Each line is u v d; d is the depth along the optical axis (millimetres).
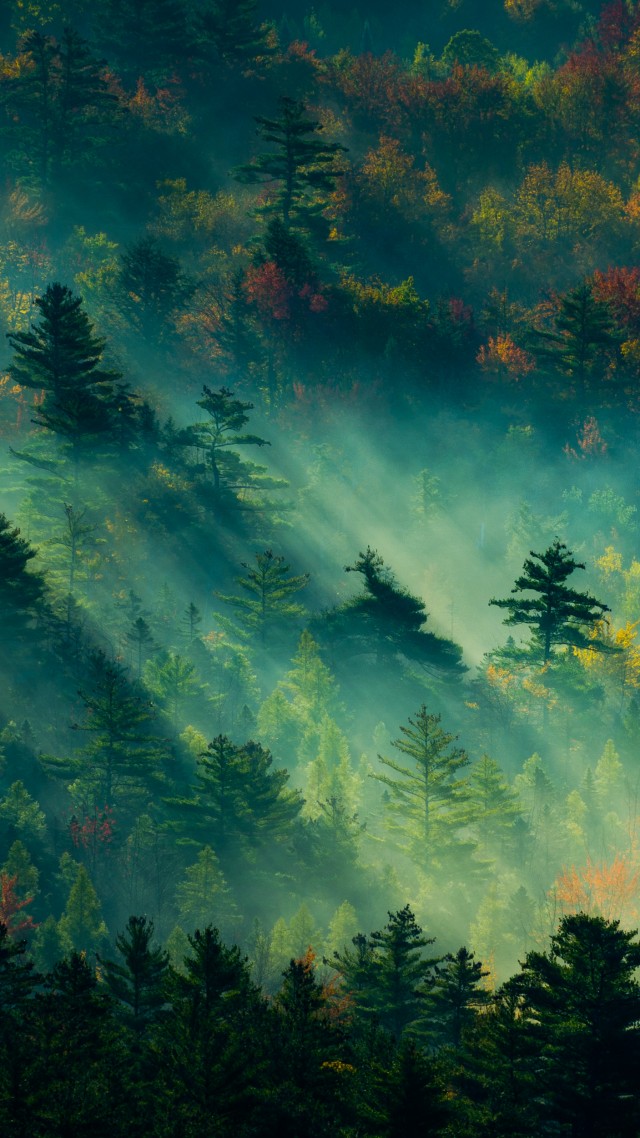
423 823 90438
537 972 49125
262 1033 51250
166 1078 48656
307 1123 46281
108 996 53562
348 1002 62688
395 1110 45719
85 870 80250
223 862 85625
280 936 74812
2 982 52594
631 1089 47656
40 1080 46500
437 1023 60281
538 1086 48594
